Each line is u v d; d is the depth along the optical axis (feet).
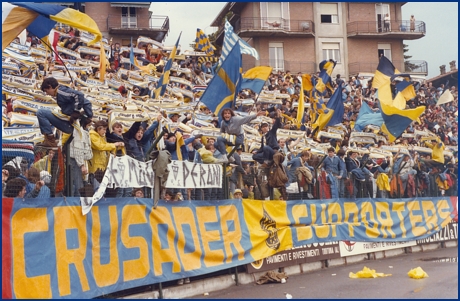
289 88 75.72
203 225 37.73
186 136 41.24
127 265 31.55
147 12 126.31
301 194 47.29
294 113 62.13
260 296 35.86
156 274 33.35
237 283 39.96
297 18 129.70
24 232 25.89
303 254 46.93
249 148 48.32
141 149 34.58
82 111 30.01
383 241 55.57
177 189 36.91
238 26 134.00
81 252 28.81
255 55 52.24
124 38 123.75
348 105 78.74
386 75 62.44
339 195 51.24
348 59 133.18
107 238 30.55
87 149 29.81
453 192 67.62
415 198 61.11
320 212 48.75
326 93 70.44
